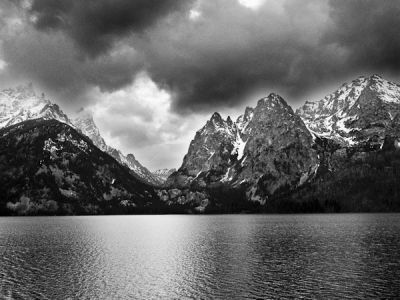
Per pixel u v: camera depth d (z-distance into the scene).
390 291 65.06
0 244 130.25
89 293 66.81
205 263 92.19
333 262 89.12
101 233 180.62
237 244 127.38
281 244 123.88
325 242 125.81
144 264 92.00
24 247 122.38
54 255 105.56
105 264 91.94
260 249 113.25
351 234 149.00
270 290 66.94
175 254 107.44
